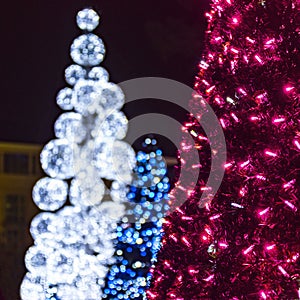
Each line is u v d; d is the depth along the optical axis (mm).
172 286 5621
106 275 10016
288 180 4773
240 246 5016
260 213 4789
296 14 4965
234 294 5039
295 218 4742
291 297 4785
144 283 8852
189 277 5484
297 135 4773
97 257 9719
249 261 4895
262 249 4859
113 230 9922
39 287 9555
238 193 5078
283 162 4797
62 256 9633
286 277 4781
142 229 9867
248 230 4961
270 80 4934
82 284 9648
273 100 4926
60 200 9617
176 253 5660
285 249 4766
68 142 9617
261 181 4891
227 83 5281
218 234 5207
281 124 4828
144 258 9867
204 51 5594
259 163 4902
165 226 5836
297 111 4805
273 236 4812
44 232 9609
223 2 5422
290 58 4895
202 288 5340
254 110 5000
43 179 9625
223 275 5113
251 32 5117
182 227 5621
